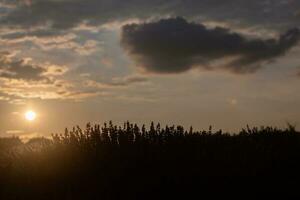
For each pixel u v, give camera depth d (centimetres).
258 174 732
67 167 803
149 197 704
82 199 725
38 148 910
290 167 756
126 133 842
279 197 686
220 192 700
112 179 744
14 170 821
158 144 816
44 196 757
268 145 823
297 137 862
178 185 711
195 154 781
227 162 755
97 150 818
